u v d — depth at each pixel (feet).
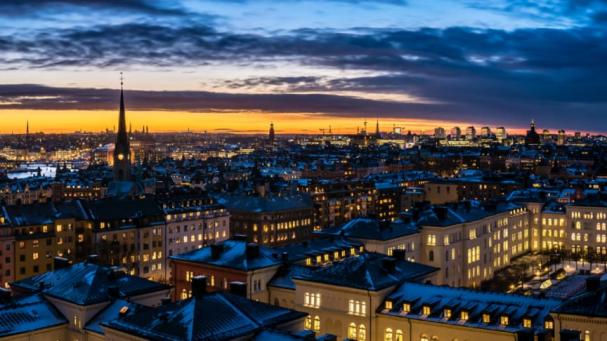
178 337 305.73
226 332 313.73
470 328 361.10
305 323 435.12
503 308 369.30
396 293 408.46
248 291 474.90
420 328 382.01
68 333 400.26
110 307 396.16
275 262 498.69
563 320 339.16
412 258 645.51
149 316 334.24
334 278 424.46
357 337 407.85
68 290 411.95
